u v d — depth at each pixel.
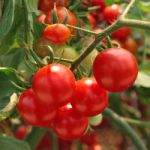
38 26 0.34
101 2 0.42
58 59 0.30
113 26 0.29
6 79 0.32
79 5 0.36
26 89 0.31
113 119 0.50
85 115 0.31
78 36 0.35
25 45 0.33
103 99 0.30
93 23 0.41
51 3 0.36
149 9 0.46
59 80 0.28
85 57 0.30
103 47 0.31
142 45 0.59
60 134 0.32
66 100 0.28
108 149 0.66
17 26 0.34
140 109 0.66
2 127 0.42
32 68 0.31
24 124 0.51
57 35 0.31
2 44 0.34
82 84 0.30
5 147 0.37
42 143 0.59
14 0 0.32
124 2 0.44
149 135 0.60
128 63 0.28
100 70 0.29
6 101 0.32
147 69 0.48
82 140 0.51
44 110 0.30
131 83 0.29
